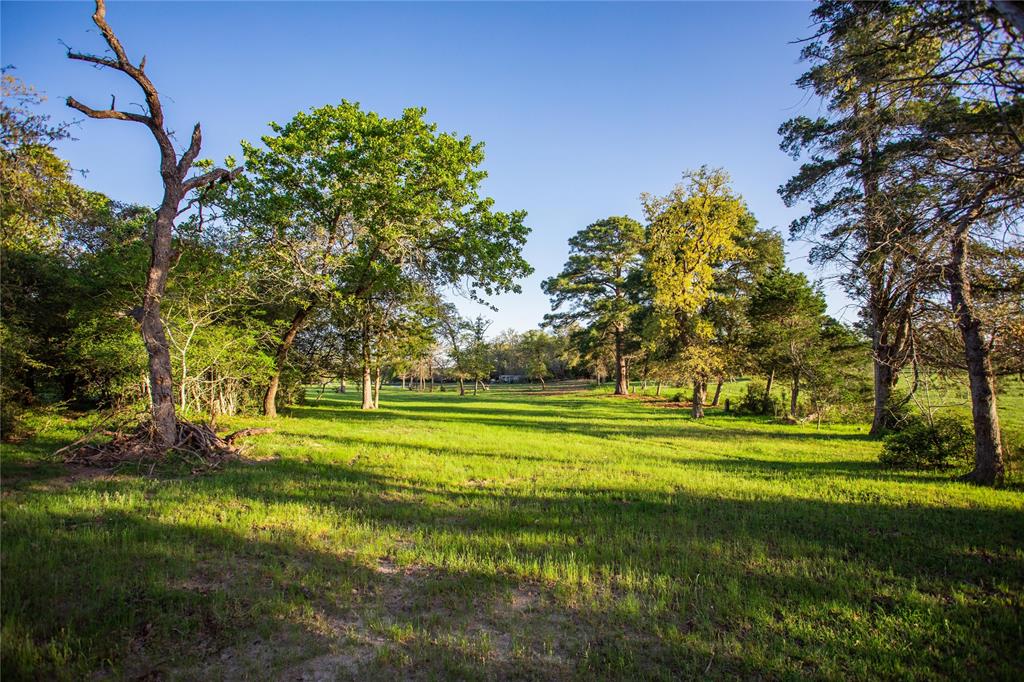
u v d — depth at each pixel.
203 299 17.14
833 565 5.57
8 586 4.38
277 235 18.83
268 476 9.38
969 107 9.05
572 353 60.19
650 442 16.77
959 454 11.85
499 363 85.19
